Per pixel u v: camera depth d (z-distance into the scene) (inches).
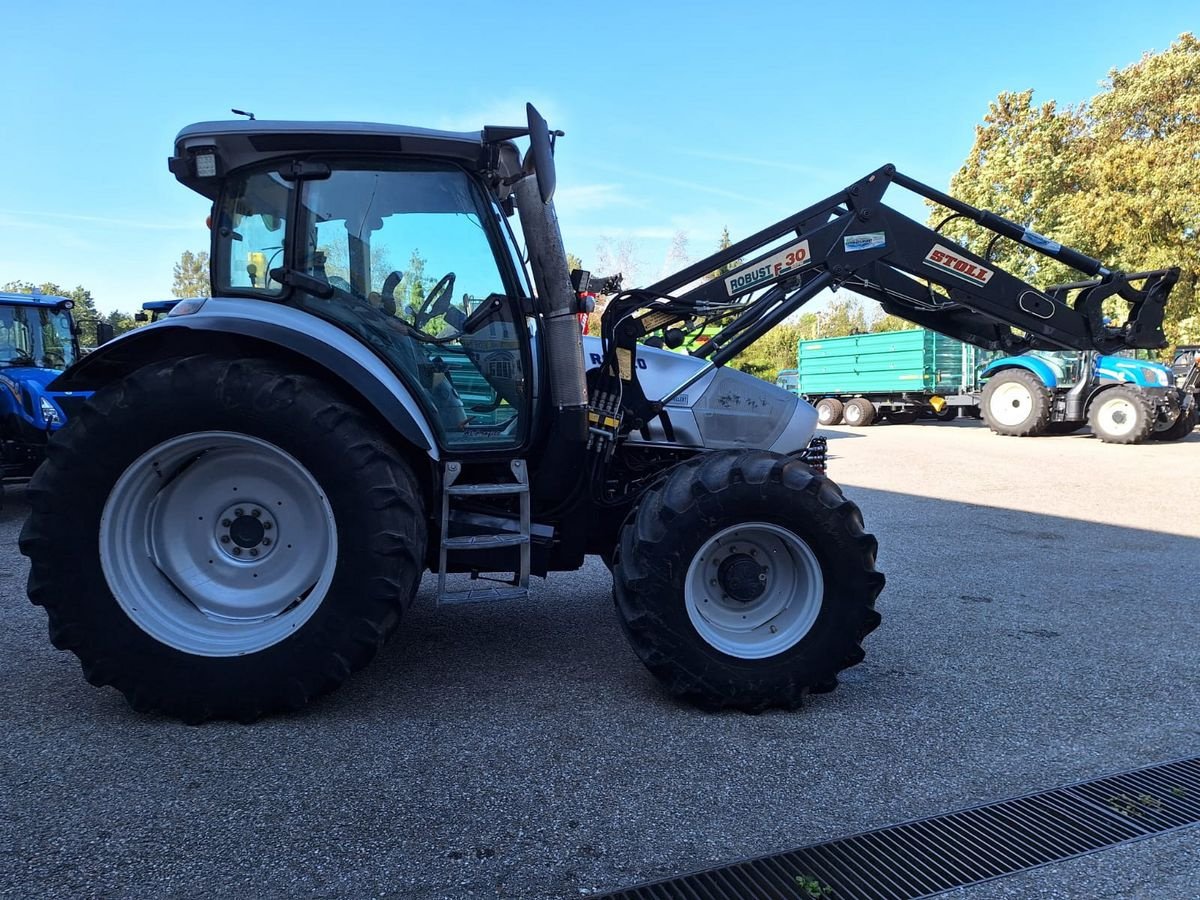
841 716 122.1
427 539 124.3
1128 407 535.5
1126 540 256.2
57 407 307.0
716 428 154.9
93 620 112.0
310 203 125.9
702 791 98.4
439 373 131.0
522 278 136.1
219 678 113.1
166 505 119.2
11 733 111.4
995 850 87.2
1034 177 954.7
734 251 159.3
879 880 81.7
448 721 117.6
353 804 93.8
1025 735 115.6
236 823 89.3
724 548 126.5
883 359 745.0
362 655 114.6
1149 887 81.3
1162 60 892.0
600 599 186.5
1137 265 829.2
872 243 166.9
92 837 86.1
